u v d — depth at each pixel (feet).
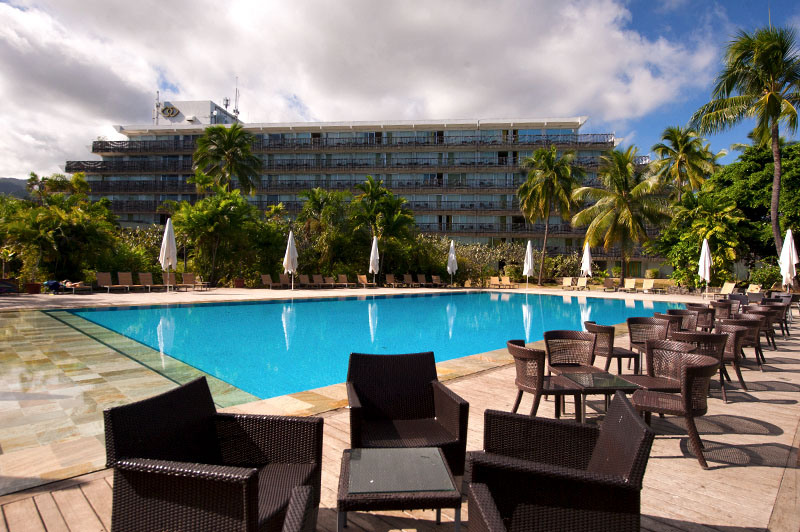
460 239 149.89
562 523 5.67
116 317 37.70
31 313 37.27
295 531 4.45
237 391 17.87
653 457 10.93
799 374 19.77
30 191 121.19
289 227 87.45
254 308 47.50
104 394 15.87
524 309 54.70
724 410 14.65
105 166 151.64
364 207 93.86
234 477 4.74
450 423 9.21
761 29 51.29
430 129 150.20
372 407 10.19
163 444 6.53
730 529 7.75
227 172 103.96
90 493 8.51
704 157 97.45
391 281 89.81
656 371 13.53
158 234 76.59
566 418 13.38
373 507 6.14
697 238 74.02
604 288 87.30
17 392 15.98
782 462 10.63
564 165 96.17
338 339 32.12
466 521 7.98
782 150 79.61
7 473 9.37
